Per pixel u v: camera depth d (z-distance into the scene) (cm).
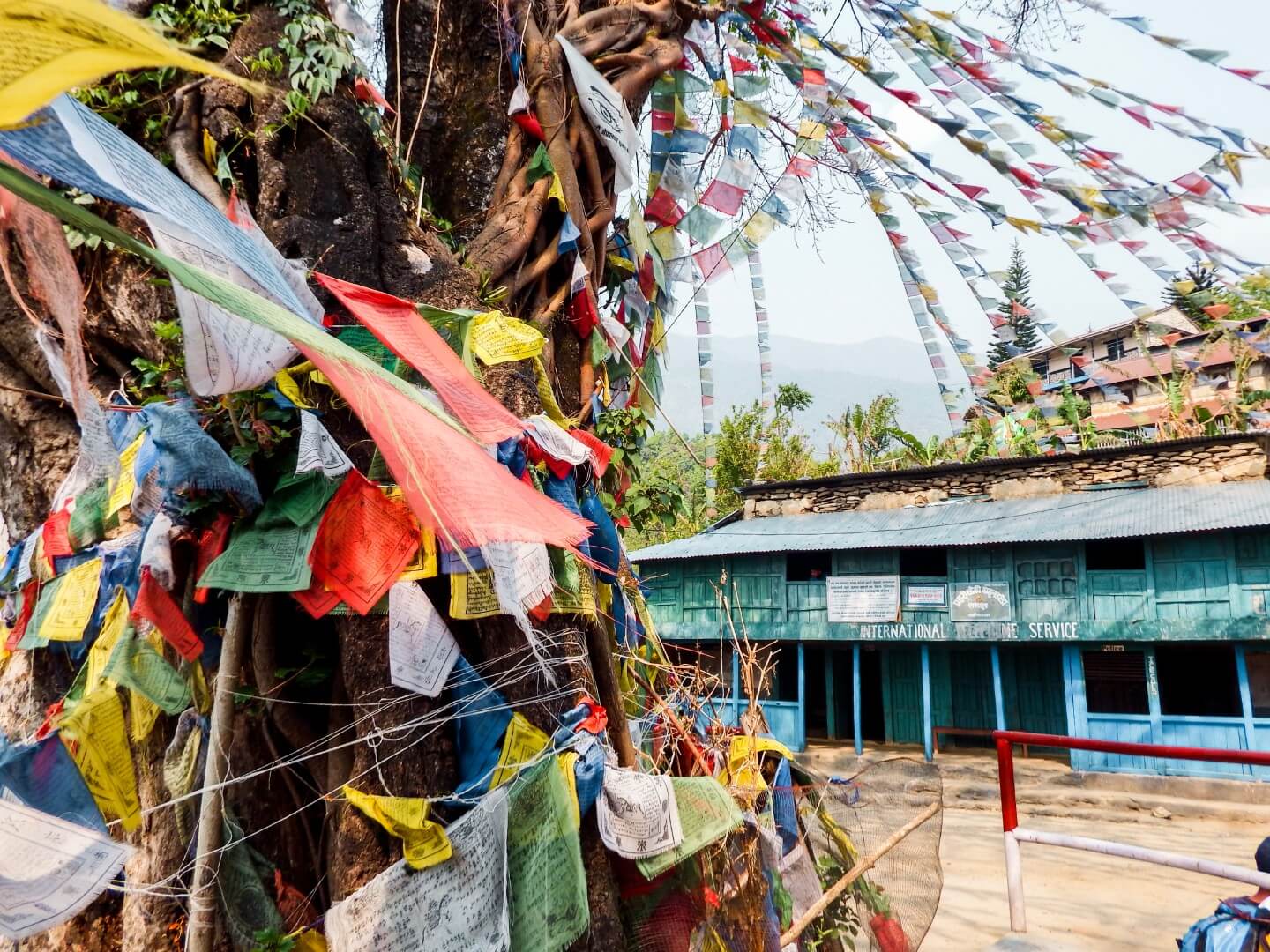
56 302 168
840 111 534
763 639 1630
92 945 325
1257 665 1417
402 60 450
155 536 274
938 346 549
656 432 566
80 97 321
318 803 305
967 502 1611
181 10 341
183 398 289
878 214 554
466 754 283
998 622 1409
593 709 303
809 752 1588
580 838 290
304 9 339
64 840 232
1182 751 411
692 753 377
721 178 551
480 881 252
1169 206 435
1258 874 331
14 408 399
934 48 480
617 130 436
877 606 1518
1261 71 376
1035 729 1552
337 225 316
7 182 118
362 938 250
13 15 91
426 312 297
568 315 427
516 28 433
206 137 317
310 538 269
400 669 271
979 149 481
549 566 296
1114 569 1423
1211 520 1219
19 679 376
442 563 278
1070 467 1523
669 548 1759
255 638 290
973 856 826
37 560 352
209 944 267
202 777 301
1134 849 399
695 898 314
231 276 214
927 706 1474
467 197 435
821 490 1803
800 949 357
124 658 279
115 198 148
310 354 196
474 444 222
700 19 500
